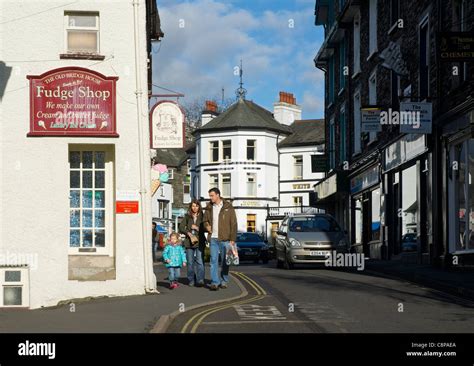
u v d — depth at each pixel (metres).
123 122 14.64
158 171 28.81
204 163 65.44
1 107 14.38
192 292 15.15
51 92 14.48
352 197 35.34
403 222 26.16
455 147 20.89
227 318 11.30
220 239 15.38
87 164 14.91
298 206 59.97
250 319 11.17
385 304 13.09
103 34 14.70
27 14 14.54
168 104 19.75
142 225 14.66
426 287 16.34
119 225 14.59
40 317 11.52
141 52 14.70
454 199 20.91
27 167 14.41
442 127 21.52
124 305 13.00
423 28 23.66
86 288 14.51
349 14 33.94
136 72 14.70
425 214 23.53
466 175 19.97
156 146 19.62
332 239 23.75
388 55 25.03
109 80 14.59
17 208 14.35
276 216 59.16
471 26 19.34
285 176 65.31
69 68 14.52
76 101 14.52
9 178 14.36
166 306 12.79
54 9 14.61
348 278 19.14
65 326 10.52
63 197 14.46
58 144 14.47
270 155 64.88
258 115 65.50
